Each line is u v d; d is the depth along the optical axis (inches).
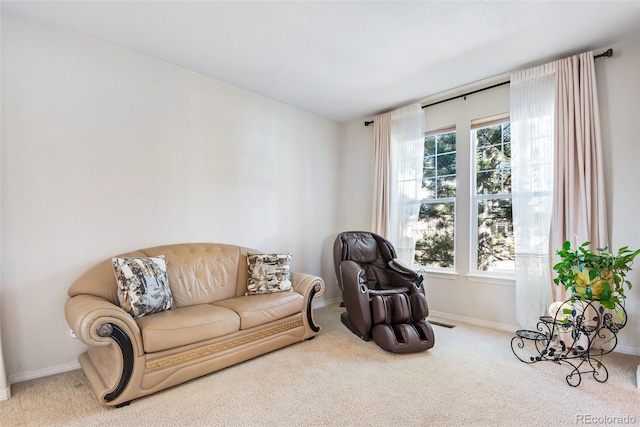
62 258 94.2
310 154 170.7
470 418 70.2
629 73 102.5
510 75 127.3
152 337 78.6
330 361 100.0
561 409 73.1
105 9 87.2
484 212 139.5
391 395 79.9
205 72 125.5
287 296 113.0
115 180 104.4
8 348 85.8
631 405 74.3
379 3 85.1
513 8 87.1
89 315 70.9
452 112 147.2
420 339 107.0
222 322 92.0
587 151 105.1
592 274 86.3
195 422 69.6
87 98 99.6
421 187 158.6
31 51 90.4
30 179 89.5
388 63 117.8
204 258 117.4
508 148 132.9
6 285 85.8
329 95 148.6
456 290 143.6
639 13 89.0
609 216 104.7
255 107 145.6
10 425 68.3
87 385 85.6
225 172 134.0
